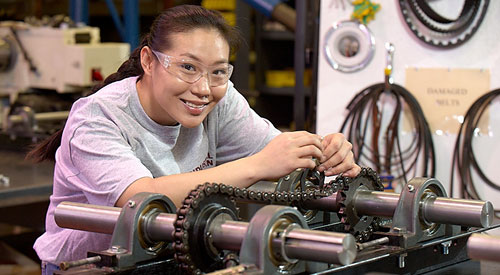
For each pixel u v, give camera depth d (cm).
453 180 243
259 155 158
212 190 128
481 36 235
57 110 338
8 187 265
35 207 282
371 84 251
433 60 242
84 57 317
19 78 334
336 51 254
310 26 295
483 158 237
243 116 194
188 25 158
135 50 182
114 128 163
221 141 197
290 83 456
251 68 476
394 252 137
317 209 157
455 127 241
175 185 151
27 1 492
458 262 155
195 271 125
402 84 247
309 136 159
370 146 253
